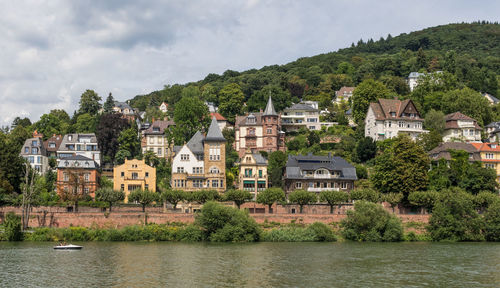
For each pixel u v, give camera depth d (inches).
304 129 7810.0
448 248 4143.7
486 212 4692.4
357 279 3041.3
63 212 4645.7
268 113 7066.9
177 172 5639.8
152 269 3292.3
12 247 4087.1
